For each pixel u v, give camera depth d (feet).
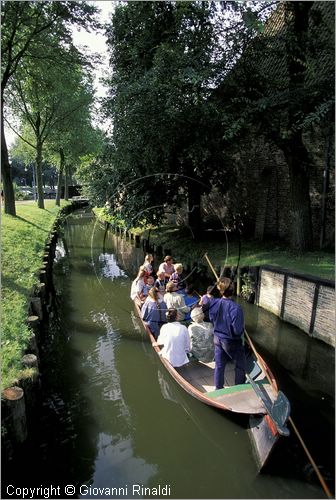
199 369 20.31
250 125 35.12
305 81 32.50
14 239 40.91
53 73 49.75
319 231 37.88
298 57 31.07
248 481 14.37
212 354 20.94
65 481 14.44
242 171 47.73
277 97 29.19
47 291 35.50
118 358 24.52
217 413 17.31
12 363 17.10
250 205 47.47
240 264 34.91
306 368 22.12
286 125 32.35
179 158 40.52
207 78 31.17
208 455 15.97
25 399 16.14
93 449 16.22
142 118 34.94
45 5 41.65
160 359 22.53
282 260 32.50
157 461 15.61
